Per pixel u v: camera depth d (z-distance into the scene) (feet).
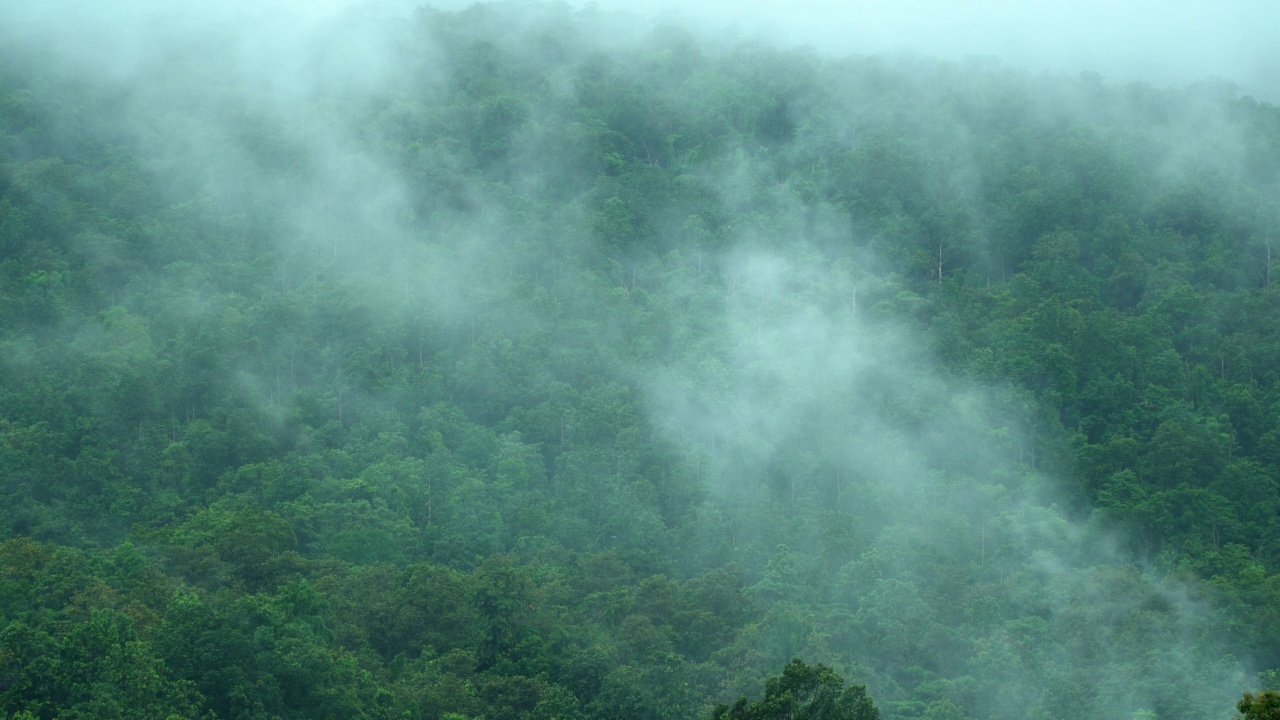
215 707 225.76
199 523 319.27
